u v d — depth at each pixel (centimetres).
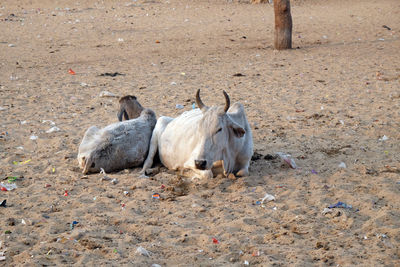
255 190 730
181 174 795
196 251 563
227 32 2341
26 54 1912
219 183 757
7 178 786
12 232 606
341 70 1602
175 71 1636
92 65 1742
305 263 529
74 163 853
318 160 854
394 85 1391
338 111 1155
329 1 3381
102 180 769
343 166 816
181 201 700
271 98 1293
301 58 1803
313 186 739
